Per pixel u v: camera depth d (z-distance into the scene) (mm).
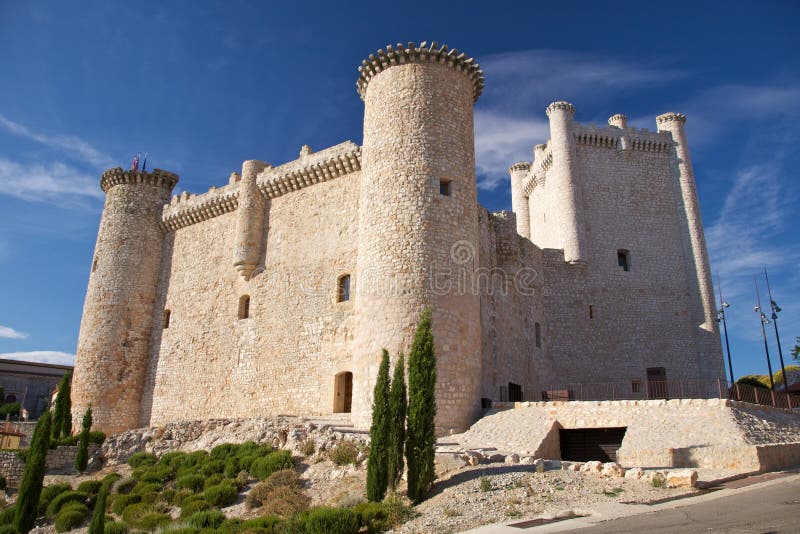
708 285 39875
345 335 30672
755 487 14633
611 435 21906
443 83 28750
